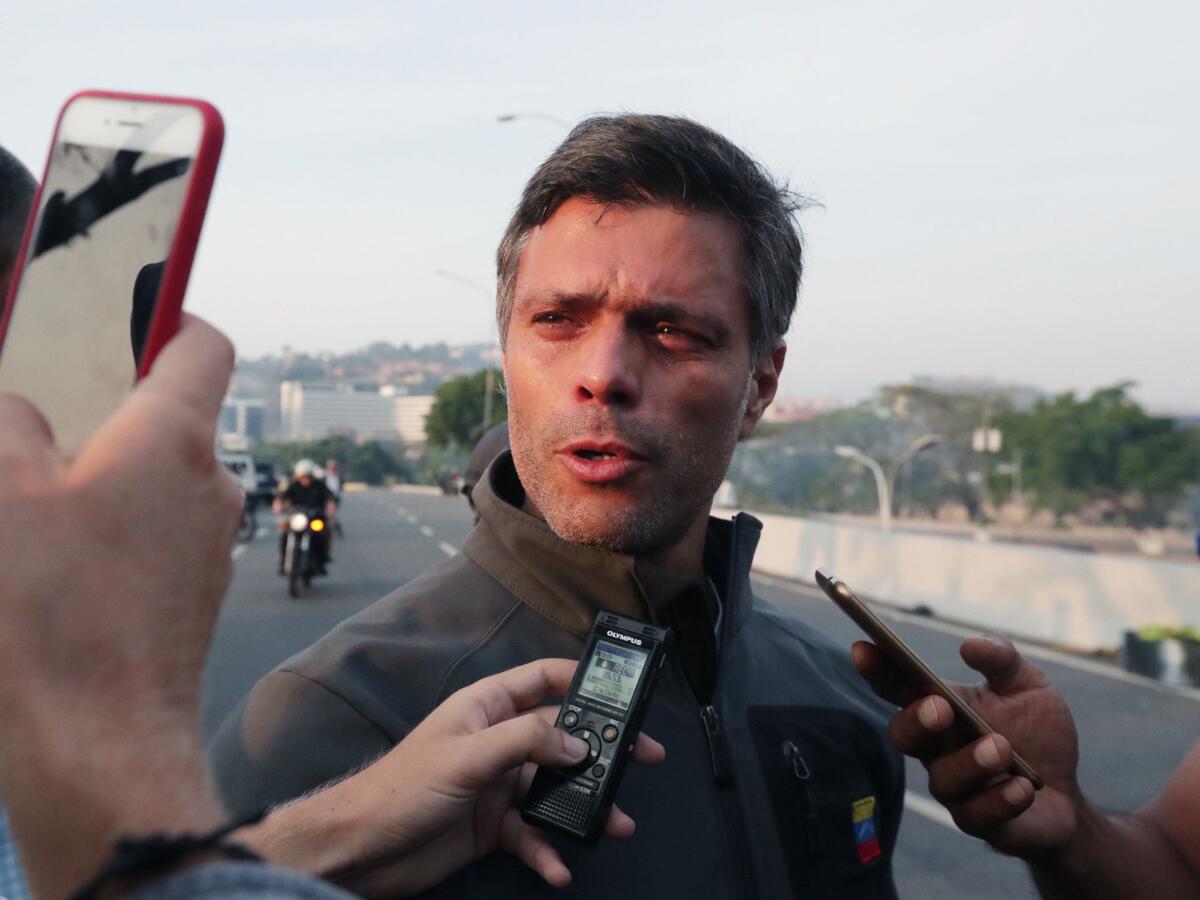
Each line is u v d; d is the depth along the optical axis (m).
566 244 1.17
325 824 0.94
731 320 1.20
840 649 1.65
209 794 0.46
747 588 1.42
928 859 4.49
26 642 0.42
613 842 1.14
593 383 1.13
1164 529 74.50
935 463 80.50
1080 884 1.28
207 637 0.47
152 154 0.52
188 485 0.45
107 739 0.42
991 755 1.11
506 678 1.05
